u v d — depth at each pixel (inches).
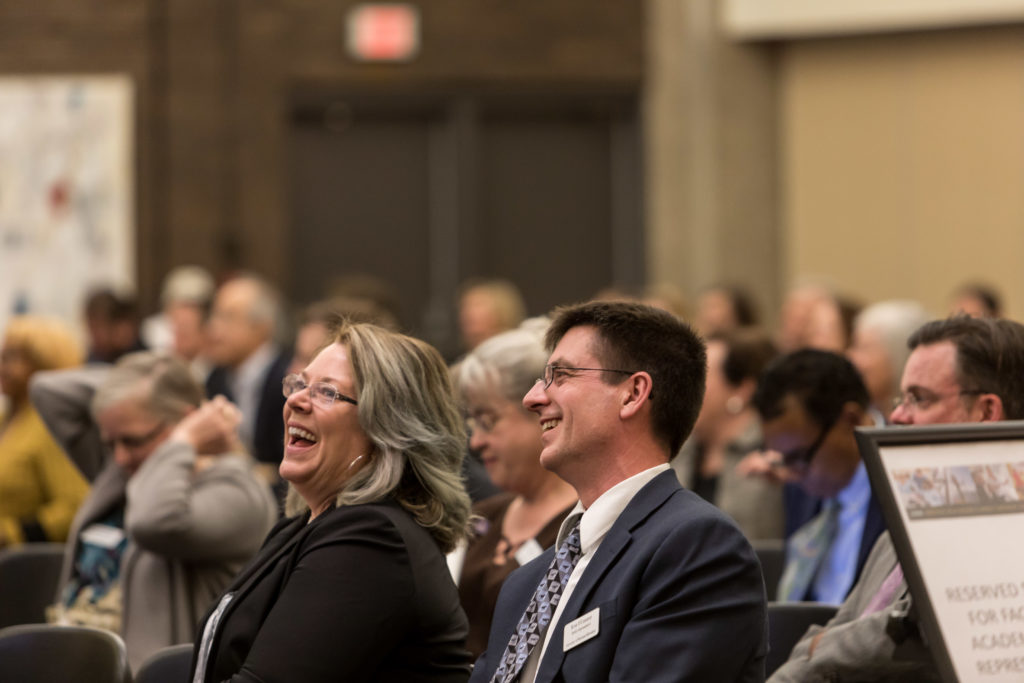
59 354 359.3
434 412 185.2
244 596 180.1
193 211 724.7
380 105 738.8
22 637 212.2
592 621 149.6
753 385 319.0
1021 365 173.2
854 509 235.8
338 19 733.9
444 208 750.5
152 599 242.1
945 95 701.3
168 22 722.2
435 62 737.6
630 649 144.6
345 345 186.7
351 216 747.4
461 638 181.5
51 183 716.0
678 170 737.0
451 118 743.1
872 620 167.8
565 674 150.9
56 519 342.0
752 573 147.0
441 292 751.1
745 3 712.4
